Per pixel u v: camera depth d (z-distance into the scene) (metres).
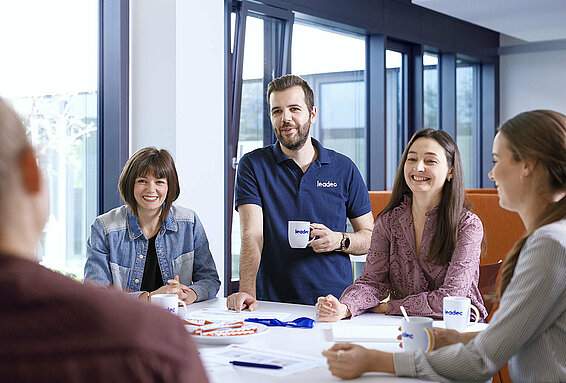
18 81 3.59
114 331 0.62
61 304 0.63
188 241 2.62
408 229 2.31
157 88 3.99
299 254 2.67
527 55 8.64
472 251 2.20
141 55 4.02
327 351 1.45
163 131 3.98
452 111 7.61
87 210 4.00
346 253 2.72
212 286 2.55
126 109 4.02
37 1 3.68
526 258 1.41
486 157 8.74
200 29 4.10
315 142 2.81
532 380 1.40
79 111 3.93
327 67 5.95
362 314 2.22
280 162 2.73
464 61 8.38
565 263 1.37
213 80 4.21
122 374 0.62
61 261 3.87
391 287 2.37
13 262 0.64
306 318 2.03
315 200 2.72
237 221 4.87
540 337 1.41
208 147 4.19
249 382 1.38
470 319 2.09
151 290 2.56
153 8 3.98
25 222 0.65
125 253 2.53
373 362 1.44
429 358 1.43
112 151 4.01
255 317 2.12
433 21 7.14
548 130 1.46
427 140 2.25
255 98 5.02
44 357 0.61
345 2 5.82
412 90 6.98
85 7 3.94
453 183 2.24
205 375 0.67
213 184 4.24
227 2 4.61
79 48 3.92
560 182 1.46
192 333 1.78
